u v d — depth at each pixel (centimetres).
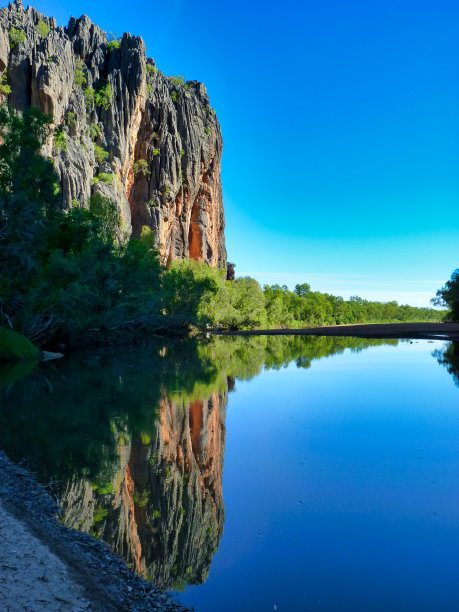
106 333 4338
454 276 9169
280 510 750
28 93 7306
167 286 6222
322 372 2625
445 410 1542
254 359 3416
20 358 2975
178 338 6506
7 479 834
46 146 6569
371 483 869
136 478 901
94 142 8888
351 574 555
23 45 7400
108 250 4019
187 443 1159
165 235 10656
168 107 11044
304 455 1059
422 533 662
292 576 552
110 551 593
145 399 1731
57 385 2005
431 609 480
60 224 3778
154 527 682
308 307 14925
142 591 498
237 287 9988
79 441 1152
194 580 540
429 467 959
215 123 13162
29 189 2898
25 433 1209
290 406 1634
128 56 9944
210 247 12675
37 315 3331
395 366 2905
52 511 706
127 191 9900
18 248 2781
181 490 840
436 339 6262
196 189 11969
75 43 9700
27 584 441
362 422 1380
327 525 694
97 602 439
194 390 1962
